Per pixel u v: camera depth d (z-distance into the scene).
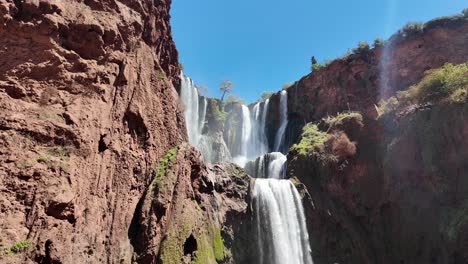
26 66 13.07
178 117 22.77
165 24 25.42
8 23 13.04
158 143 18.39
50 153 12.34
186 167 18.64
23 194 10.88
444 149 21.86
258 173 32.91
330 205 25.56
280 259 22.38
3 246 9.72
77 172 12.91
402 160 24.08
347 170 26.59
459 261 19.31
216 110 48.84
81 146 13.44
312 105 40.97
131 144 16.69
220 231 20.06
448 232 19.89
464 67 23.89
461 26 34.06
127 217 14.96
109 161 15.05
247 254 20.94
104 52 16.33
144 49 19.81
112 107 16.16
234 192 22.73
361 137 27.95
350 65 38.50
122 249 14.00
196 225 17.34
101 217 13.76
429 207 21.88
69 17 15.17
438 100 23.25
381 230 24.23
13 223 10.27
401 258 22.50
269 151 43.91
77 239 12.16
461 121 21.28
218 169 23.52
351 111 35.78
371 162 26.31
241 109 48.91
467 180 20.50
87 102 14.59
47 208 11.23
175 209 16.42
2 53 12.73
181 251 15.56
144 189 16.56
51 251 10.84
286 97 45.19
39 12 14.04
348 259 23.19
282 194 24.83
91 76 15.05
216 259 18.30
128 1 19.75
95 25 15.93
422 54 34.78
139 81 18.30
